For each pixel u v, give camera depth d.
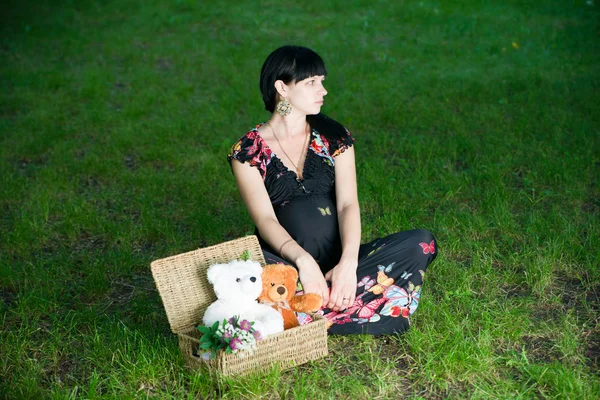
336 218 3.86
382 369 3.37
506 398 3.06
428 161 6.32
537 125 7.05
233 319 3.16
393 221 5.07
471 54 10.24
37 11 13.41
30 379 3.36
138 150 7.14
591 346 3.55
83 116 8.22
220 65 10.19
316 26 12.19
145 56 10.75
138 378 3.33
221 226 5.30
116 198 5.99
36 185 6.16
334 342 3.63
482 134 7.05
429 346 3.49
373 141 7.02
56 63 10.47
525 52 10.12
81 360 3.60
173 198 5.96
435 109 7.88
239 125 7.79
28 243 5.12
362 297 3.66
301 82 3.68
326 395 3.15
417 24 12.08
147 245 5.16
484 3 13.10
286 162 3.83
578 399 3.04
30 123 7.88
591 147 6.32
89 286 4.42
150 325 3.91
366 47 10.86
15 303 4.21
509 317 3.74
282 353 3.28
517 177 5.98
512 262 4.46
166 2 13.95
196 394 3.21
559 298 4.00
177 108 8.41
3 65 10.33
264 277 3.38
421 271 3.73
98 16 13.17
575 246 4.51
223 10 13.32
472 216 5.13
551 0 12.95
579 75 8.80
